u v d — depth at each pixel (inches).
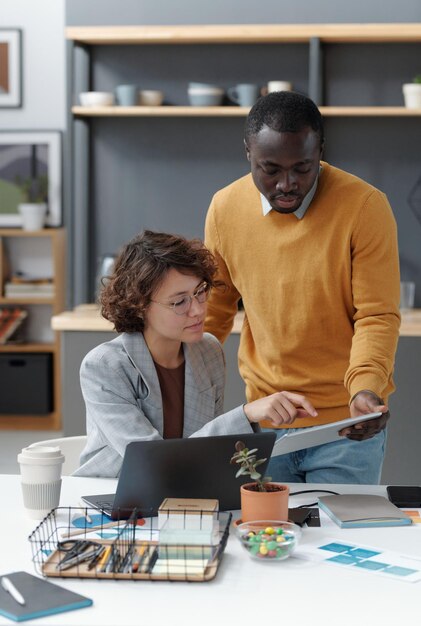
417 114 191.3
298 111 85.1
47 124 249.4
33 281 244.5
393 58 201.3
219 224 98.0
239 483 75.7
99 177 213.3
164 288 82.2
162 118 210.7
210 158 210.4
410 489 81.9
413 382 169.9
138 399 85.4
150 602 56.3
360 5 198.1
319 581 60.0
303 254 91.9
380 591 58.4
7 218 250.2
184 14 201.9
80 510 75.4
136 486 72.0
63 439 96.2
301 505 78.7
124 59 207.9
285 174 86.0
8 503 78.6
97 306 198.1
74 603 55.2
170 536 62.1
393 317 90.2
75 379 177.5
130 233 213.8
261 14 200.4
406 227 204.7
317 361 94.0
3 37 247.3
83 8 203.2
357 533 70.2
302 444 79.1
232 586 59.0
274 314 94.4
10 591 57.0
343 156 204.7
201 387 88.1
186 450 72.4
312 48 192.5
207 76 206.8
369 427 80.6
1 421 248.7
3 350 244.5
